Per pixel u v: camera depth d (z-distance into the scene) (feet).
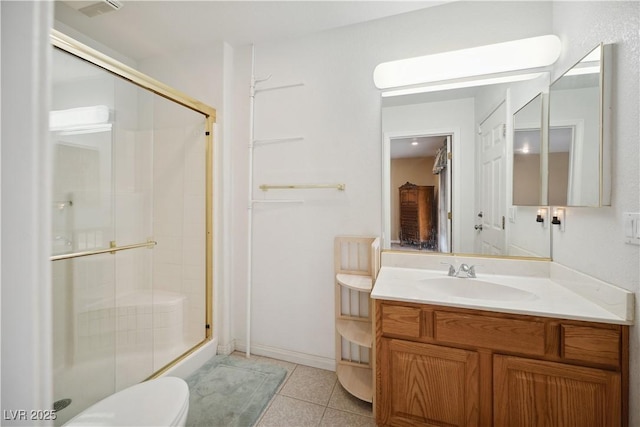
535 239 5.19
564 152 4.44
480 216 5.53
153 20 6.15
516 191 5.27
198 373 6.24
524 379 3.81
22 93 1.46
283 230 6.83
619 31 3.46
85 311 5.84
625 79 3.38
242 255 7.22
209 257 6.94
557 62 4.84
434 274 5.50
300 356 6.69
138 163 7.18
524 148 5.17
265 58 6.95
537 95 5.08
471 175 5.57
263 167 6.98
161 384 3.96
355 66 6.23
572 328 3.59
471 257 5.52
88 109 5.73
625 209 3.39
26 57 1.46
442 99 5.70
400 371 4.39
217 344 7.09
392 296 4.39
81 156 5.95
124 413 3.39
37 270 1.46
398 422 4.43
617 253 3.52
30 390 1.46
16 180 1.47
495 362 3.92
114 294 6.58
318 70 6.50
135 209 7.16
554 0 4.98
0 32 1.47
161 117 7.10
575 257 4.39
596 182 3.76
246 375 6.17
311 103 6.57
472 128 5.55
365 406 5.27
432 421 4.25
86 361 5.64
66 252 5.69
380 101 6.07
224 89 6.97
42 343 1.47
